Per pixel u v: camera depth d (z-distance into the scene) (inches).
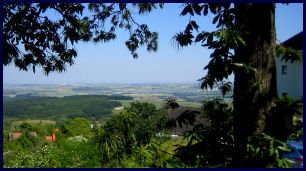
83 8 296.2
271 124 111.5
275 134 109.4
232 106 120.0
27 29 276.4
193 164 110.6
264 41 117.6
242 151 107.9
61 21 296.5
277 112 110.7
